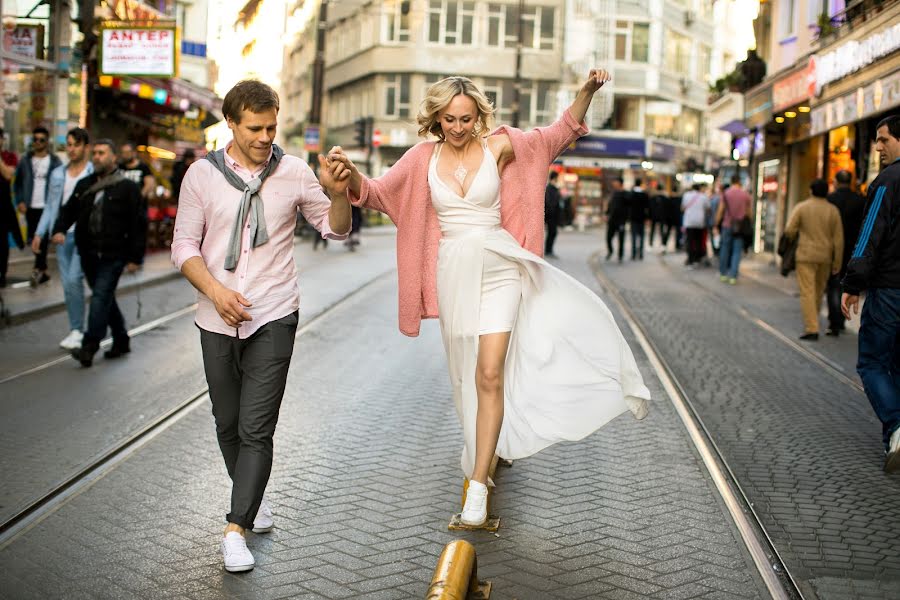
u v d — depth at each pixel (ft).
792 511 17.57
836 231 37.47
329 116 201.77
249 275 15.07
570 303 16.79
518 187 16.62
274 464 19.92
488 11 171.01
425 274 16.71
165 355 31.89
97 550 15.15
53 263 57.67
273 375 15.14
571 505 17.75
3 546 15.24
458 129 15.96
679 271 70.03
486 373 16.26
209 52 99.60
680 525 16.75
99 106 76.74
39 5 63.52
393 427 23.16
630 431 23.21
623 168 177.78
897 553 15.57
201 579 14.14
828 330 39.17
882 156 21.80
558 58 171.73
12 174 44.65
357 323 40.37
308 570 14.55
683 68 192.03
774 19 81.35
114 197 29.50
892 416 20.74
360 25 181.57
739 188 61.16
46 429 22.26
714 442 22.33
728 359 33.19
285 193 15.35
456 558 11.19
